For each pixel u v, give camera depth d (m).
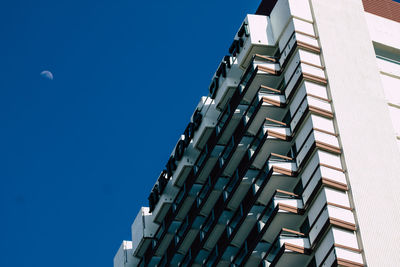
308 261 67.56
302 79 74.62
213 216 80.38
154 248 90.50
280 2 80.75
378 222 66.75
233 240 75.94
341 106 73.06
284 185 72.06
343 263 64.31
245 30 81.75
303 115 72.75
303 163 70.94
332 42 77.62
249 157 76.25
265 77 78.50
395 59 81.31
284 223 69.88
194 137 88.12
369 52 78.44
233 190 77.19
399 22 83.94
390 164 70.75
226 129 82.62
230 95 83.88
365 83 75.81
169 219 90.06
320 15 79.25
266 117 76.75
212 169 83.75
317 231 67.00
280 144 73.94
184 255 85.56
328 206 67.00
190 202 87.62
